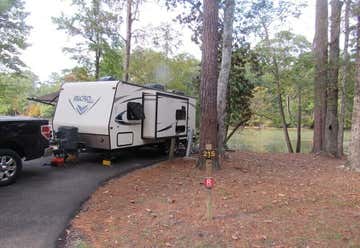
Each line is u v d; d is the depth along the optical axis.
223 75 9.62
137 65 19.75
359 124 8.59
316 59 13.26
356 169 8.50
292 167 9.12
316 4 13.06
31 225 4.53
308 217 4.55
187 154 11.09
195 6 13.11
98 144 9.39
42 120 7.50
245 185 6.48
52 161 8.95
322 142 13.09
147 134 10.45
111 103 9.19
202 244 3.74
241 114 18.41
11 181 6.80
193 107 13.12
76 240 4.04
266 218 4.50
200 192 5.93
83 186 6.74
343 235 3.91
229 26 9.48
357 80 8.52
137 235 4.08
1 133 6.63
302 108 24.94
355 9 9.22
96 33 17.42
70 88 9.94
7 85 21.11
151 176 7.72
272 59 19.97
